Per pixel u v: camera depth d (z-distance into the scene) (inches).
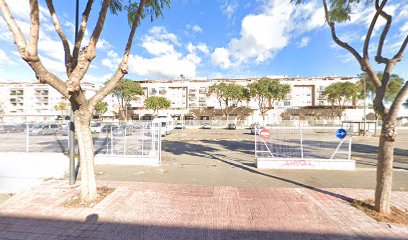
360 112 1681.8
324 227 134.7
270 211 158.2
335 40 177.6
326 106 1736.0
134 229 132.9
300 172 274.1
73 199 177.2
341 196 188.9
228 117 1779.0
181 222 141.3
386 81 150.9
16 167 279.4
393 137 145.3
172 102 2052.2
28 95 2321.6
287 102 1889.8
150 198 182.7
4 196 187.3
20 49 129.0
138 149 350.6
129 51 173.8
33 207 163.3
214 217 148.5
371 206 161.6
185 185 221.1
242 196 189.2
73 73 148.6
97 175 261.4
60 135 539.5
